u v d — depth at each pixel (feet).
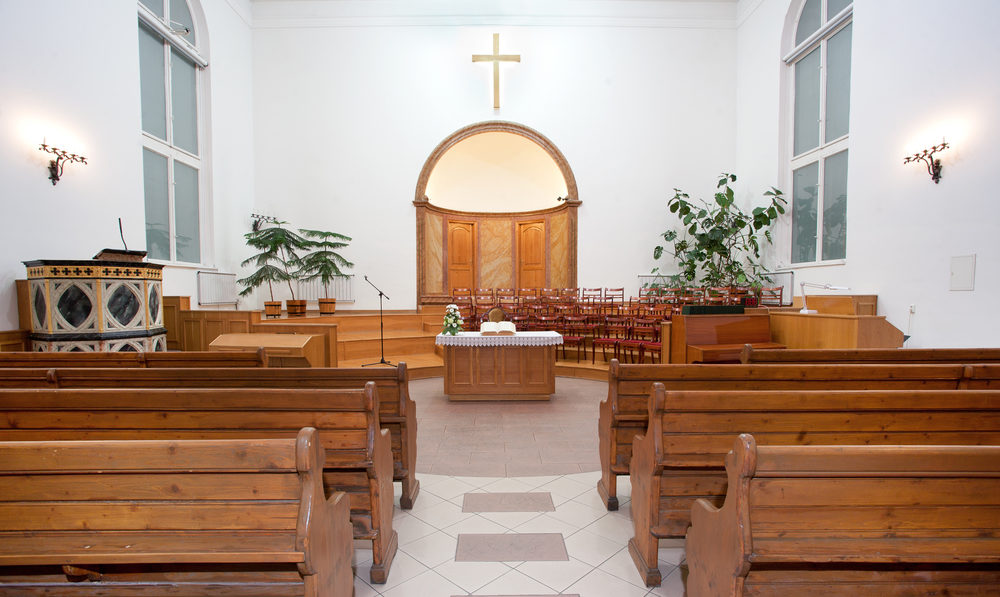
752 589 4.61
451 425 15.17
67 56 17.28
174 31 24.12
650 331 23.25
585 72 32.60
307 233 28.48
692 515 5.92
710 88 32.55
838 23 23.98
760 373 8.11
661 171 32.68
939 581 4.77
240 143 30.19
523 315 26.91
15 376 8.36
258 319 19.08
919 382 8.07
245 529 4.23
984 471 4.23
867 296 20.24
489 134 35.60
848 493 4.26
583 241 32.71
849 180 22.04
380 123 32.27
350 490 7.07
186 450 4.15
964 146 16.57
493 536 8.32
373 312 32.14
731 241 31.17
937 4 17.51
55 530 4.22
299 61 31.86
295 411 6.45
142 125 22.99
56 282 14.64
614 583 6.97
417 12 32.24
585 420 15.71
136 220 20.48
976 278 16.25
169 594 4.70
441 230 35.94
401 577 7.13
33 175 16.08
